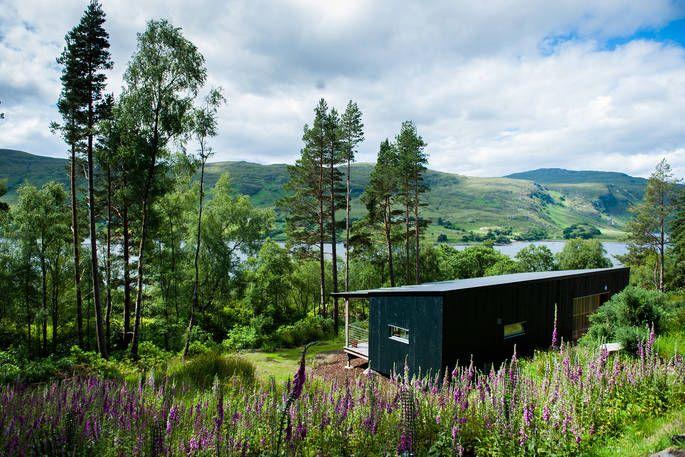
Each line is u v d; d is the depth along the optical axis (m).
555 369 7.05
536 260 56.38
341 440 6.04
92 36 20.45
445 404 6.79
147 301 29.91
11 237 29.08
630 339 9.92
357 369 16.70
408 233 36.12
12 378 13.55
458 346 13.02
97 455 5.28
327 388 8.46
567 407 5.70
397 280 40.75
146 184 21.48
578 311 18.27
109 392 7.67
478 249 55.50
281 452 4.98
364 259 39.19
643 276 48.50
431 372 12.99
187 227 32.34
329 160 30.06
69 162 24.14
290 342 23.12
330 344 22.88
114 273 25.72
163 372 12.06
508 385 6.04
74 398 7.10
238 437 5.54
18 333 30.45
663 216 42.62
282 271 32.84
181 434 6.02
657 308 11.64
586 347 10.19
